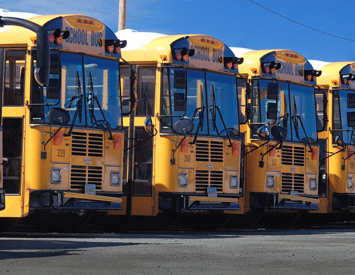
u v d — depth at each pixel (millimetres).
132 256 8883
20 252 9070
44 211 13031
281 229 17688
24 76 12570
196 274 7125
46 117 12594
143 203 14844
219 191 15484
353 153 18859
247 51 17875
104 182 13531
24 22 11594
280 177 16953
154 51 14945
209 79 15477
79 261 8125
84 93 13312
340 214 20625
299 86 17672
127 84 14945
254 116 16688
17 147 12578
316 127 17953
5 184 12625
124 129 15125
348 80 18844
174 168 14734
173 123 14734
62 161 12805
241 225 17969
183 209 14711
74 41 13273
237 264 8164
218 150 15484
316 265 8148
